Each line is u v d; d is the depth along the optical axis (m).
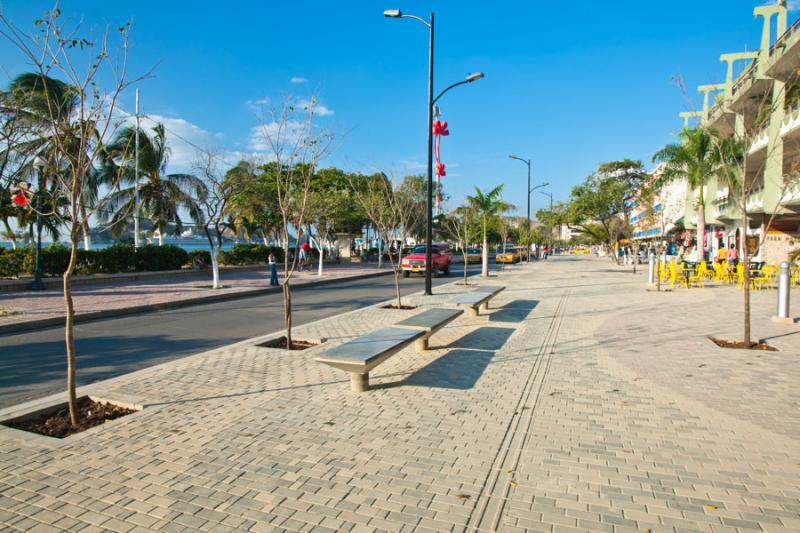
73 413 4.89
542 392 5.92
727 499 3.47
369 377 6.58
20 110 11.67
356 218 40.03
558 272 30.81
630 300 15.20
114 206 25.95
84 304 13.64
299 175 25.80
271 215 33.69
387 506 3.39
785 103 19.92
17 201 13.70
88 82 5.34
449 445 4.39
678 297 15.95
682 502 3.43
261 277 25.05
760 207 24.20
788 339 8.84
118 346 8.95
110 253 22.91
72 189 4.95
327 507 3.38
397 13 16.06
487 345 8.62
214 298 16.05
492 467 3.97
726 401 5.56
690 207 36.72
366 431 4.70
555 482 3.73
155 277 23.48
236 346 8.47
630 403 5.51
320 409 5.31
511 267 38.38
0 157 13.25
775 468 3.94
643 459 4.11
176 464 4.01
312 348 8.34
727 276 21.03
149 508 3.36
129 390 5.95
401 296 16.67
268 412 5.22
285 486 3.66
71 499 3.48
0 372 7.09
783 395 5.76
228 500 3.47
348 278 25.39
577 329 10.16
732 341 8.80
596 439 4.52
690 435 4.61
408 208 28.16
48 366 7.46
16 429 4.73
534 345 8.61
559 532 3.09
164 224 28.83
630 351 8.11
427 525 3.17
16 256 19.23
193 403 5.49
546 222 54.72
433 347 8.45
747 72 23.58
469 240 27.47
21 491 3.59
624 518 3.24
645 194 30.95
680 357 7.66
